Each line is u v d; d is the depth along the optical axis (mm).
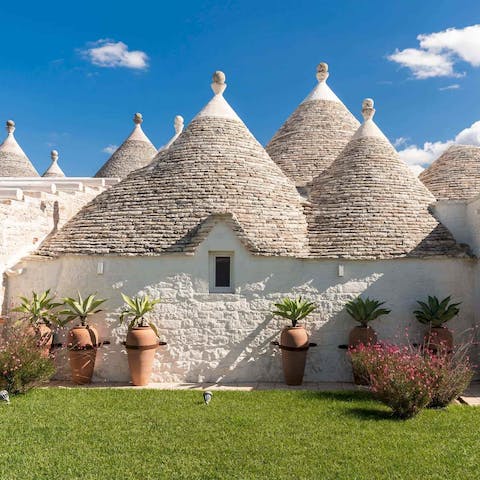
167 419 8844
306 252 12859
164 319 12484
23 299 12156
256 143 15617
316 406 9820
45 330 12227
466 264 12875
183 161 14336
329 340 12586
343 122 19750
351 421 8766
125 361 12500
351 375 12453
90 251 12797
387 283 12641
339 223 13469
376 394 9375
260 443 7625
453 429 8352
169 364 12398
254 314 12492
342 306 12602
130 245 12703
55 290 13008
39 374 10875
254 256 12516
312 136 19062
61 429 8242
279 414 9219
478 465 6812
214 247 12516
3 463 6809
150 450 7328
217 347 12438
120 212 13656
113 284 12672
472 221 13023
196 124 15383
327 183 15086
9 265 12836
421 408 8969
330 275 12695
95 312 12414
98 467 6699
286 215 13633
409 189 14242
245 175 14039
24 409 9453
